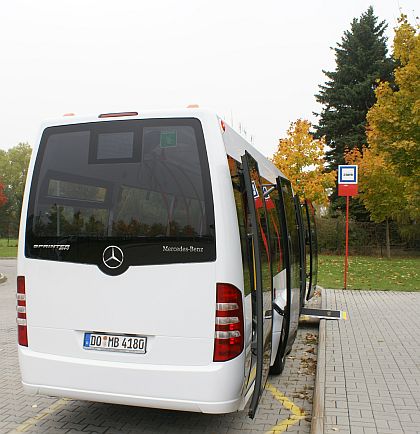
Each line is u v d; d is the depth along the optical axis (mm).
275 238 5383
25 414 4902
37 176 4270
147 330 3816
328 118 36500
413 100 15758
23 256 4227
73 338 4035
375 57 36250
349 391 5059
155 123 3955
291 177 24297
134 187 3949
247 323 3857
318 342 7312
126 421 4699
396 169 17078
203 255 3711
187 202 3795
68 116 4246
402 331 8055
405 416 4367
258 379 3789
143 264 3840
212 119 3834
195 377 3668
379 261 24688
